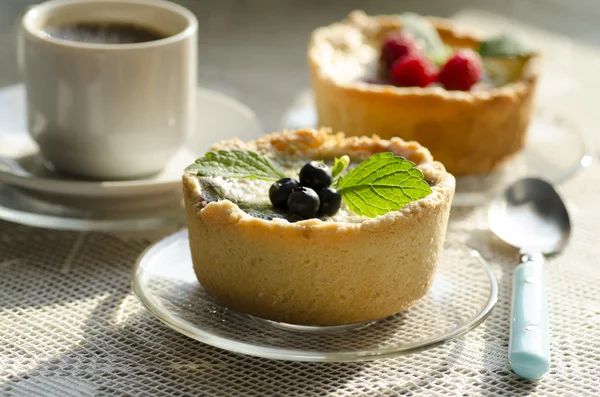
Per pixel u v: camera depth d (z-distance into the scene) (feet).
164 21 2.76
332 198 2.34
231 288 2.32
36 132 2.66
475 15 3.65
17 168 2.69
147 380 2.26
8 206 2.57
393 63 2.89
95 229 2.52
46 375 2.26
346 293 2.30
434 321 2.33
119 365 2.28
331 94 2.81
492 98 2.75
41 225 2.52
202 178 2.40
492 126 2.76
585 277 2.50
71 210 2.61
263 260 2.29
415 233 2.31
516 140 2.80
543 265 2.49
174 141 2.69
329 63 2.93
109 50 2.59
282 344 2.28
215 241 2.32
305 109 2.99
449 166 2.78
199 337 2.25
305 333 2.31
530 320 2.31
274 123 3.00
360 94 2.77
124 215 2.60
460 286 2.40
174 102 2.67
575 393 2.25
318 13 3.67
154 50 2.61
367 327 2.33
